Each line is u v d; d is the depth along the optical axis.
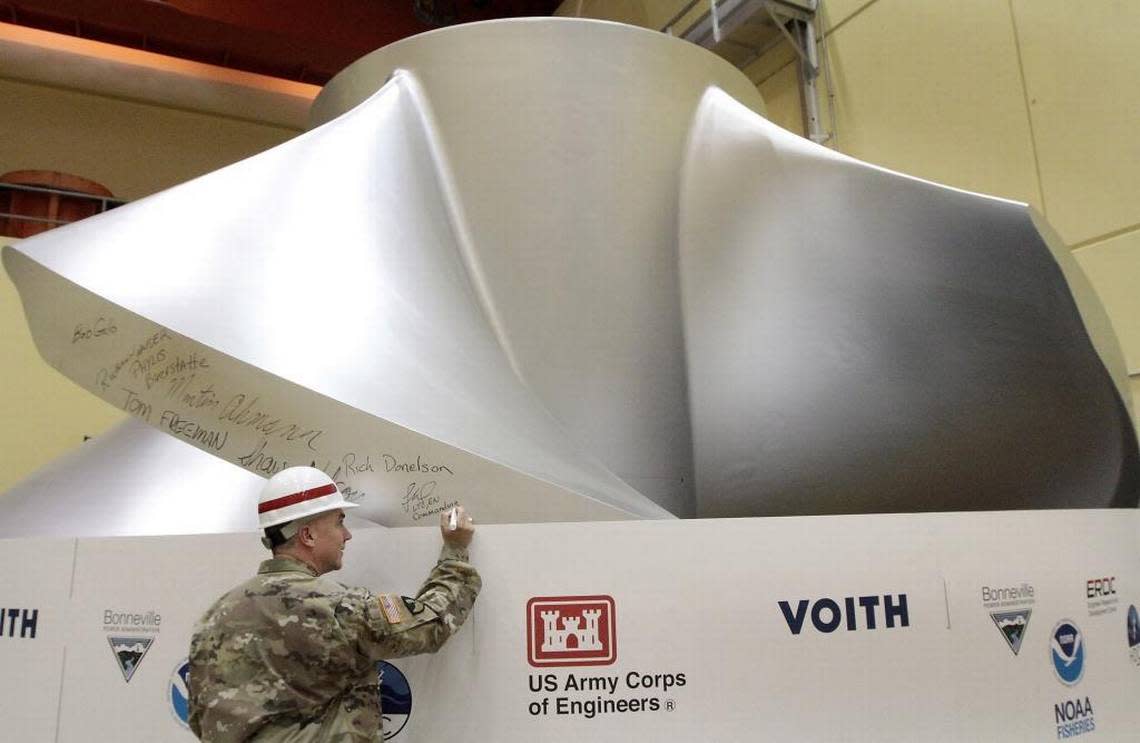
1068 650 3.02
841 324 3.59
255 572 2.75
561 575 2.71
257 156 3.77
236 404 3.01
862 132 7.09
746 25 7.85
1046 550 3.04
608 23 4.46
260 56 10.51
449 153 4.31
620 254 4.14
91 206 10.78
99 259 2.98
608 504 3.00
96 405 7.73
